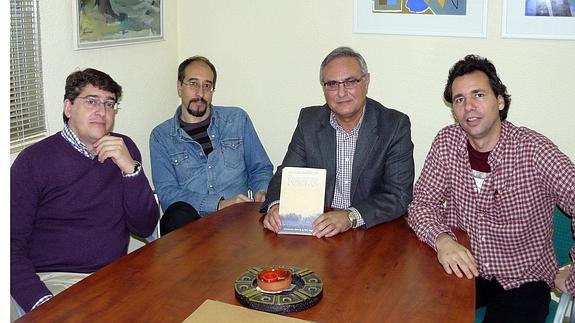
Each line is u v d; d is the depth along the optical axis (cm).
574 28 280
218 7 340
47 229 228
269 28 333
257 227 217
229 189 310
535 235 217
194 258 186
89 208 232
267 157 324
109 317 148
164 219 272
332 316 148
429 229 202
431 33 303
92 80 223
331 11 319
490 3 291
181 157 302
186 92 301
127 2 300
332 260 186
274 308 149
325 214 214
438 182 225
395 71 313
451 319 148
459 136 221
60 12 258
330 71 241
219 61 347
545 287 217
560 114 291
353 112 244
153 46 329
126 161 230
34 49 245
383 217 222
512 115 299
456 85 211
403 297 160
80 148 229
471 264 178
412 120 315
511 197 213
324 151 255
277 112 341
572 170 202
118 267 179
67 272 229
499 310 209
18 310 214
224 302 156
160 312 151
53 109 260
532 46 289
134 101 317
